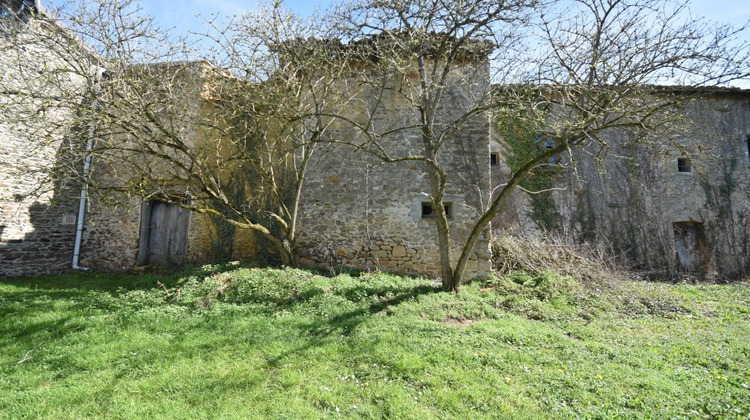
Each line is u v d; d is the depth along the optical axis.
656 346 4.59
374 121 8.21
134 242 8.46
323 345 4.16
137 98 5.90
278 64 6.87
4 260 7.48
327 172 8.29
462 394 3.24
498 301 6.23
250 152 8.38
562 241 9.09
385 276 7.07
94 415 2.92
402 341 4.22
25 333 4.42
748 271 10.28
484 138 7.97
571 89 6.12
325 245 8.06
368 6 6.18
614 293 7.00
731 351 4.42
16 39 6.13
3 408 2.99
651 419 2.92
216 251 8.23
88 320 4.80
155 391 3.27
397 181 8.07
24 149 7.77
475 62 7.93
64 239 8.44
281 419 2.88
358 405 3.09
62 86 6.52
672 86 6.90
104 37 5.72
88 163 8.42
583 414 2.99
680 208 10.55
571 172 10.34
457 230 7.78
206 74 7.23
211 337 4.34
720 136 11.00
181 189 8.50
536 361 3.94
